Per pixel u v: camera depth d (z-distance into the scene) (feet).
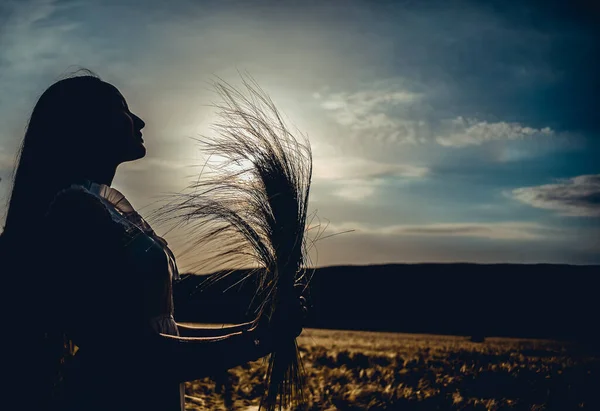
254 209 8.90
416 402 22.13
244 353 7.57
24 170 7.89
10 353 7.25
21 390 7.23
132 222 7.80
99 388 7.29
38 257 7.36
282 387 8.79
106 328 7.18
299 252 8.79
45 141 7.92
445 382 25.91
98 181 8.13
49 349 7.35
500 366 30.45
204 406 21.81
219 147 9.04
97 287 7.23
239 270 8.71
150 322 7.36
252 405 22.27
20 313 7.29
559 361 34.94
